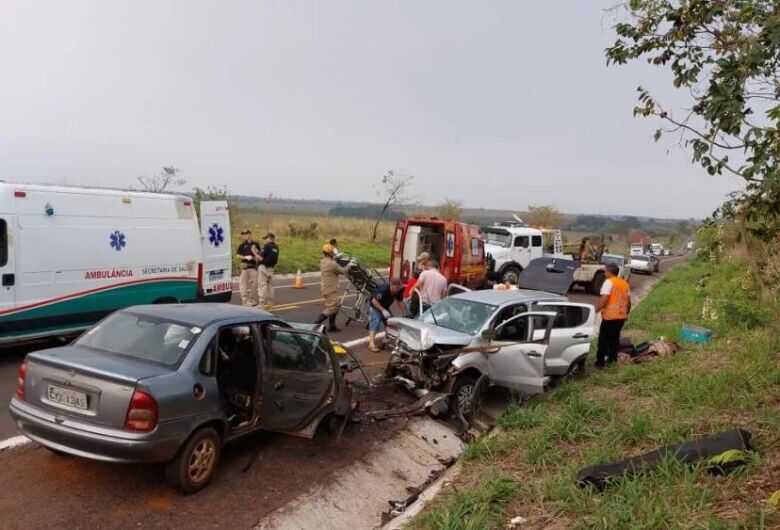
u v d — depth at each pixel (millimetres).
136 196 10875
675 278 30531
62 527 4586
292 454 6328
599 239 26625
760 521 3912
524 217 60250
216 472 5691
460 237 17344
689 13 4801
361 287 12586
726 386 7578
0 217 8734
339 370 6680
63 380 4910
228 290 13883
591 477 5125
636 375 9117
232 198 31406
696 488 4652
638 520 4281
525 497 5156
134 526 4680
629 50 5266
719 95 4223
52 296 9383
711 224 5750
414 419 7582
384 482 6215
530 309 9117
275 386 5867
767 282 6918
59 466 5586
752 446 5344
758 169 4066
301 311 15398
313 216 49156
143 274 10883
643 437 6305
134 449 4648
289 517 5102
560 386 8812
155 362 5145
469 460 6465
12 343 9094
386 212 48031
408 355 8258
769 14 4297
